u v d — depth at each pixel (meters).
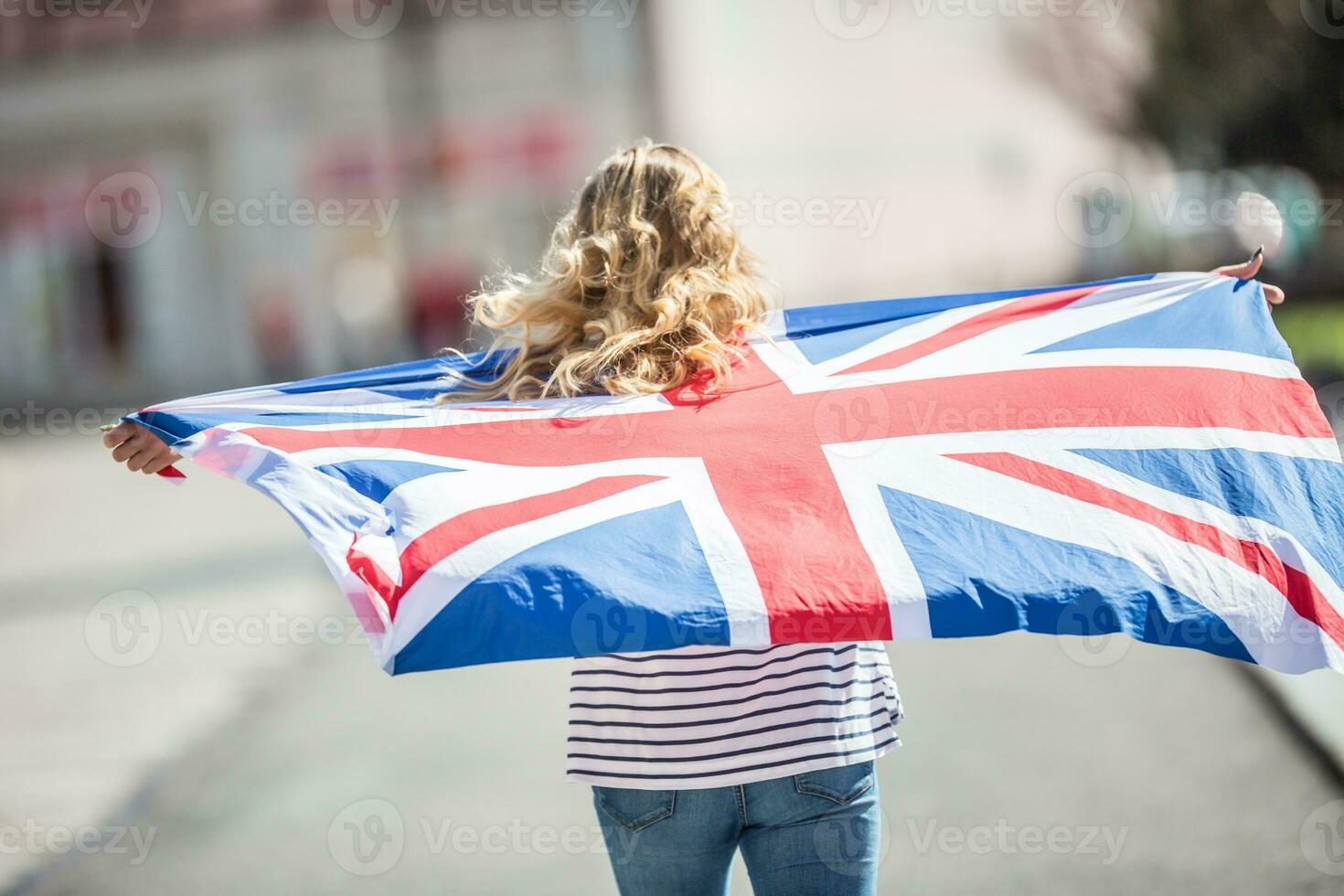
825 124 90.50
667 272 7.52
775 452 7.31
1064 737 15.89
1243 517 7.39
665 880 6.74
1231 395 8.09
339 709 18.91
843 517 7.02
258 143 80.12
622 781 6.64
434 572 6.69
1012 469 7.40
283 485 7.41
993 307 9.16
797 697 6.62
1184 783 14.07
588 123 75.44
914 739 16.17
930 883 11.95
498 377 8.43
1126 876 11.87
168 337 83.12
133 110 81.44
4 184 83.56
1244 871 11.77
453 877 12.61
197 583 28.75
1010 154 92.38
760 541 6.85
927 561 6.84
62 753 17.25
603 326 7.44
